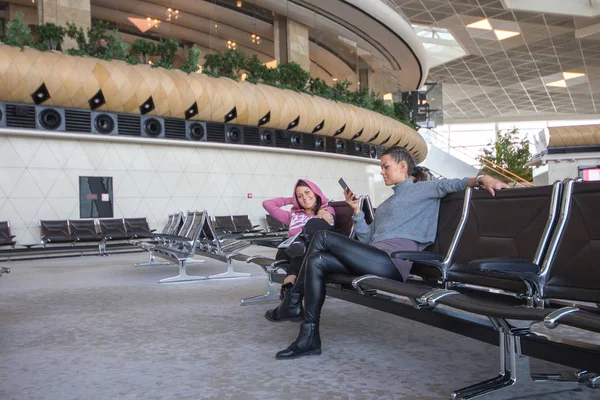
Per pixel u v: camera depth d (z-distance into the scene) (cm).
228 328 384
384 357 293
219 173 1574
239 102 1512
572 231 228
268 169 1691
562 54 3067
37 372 280
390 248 311
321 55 2047
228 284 646
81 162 1346
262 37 1812
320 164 1872
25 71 1182
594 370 174
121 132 1372
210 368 279
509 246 261
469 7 2325
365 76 2323
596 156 2317
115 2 1450
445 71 3459
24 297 578
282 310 358
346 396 227
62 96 1248
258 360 292
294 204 454
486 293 270
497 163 3275
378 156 2197
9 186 1256
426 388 237
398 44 2366
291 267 399
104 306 502
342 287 350
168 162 1480
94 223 1338
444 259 293
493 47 2938
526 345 209
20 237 1263
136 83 1323
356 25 2131
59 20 1350
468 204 297
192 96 1418
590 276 214
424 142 2673
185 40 1573
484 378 250
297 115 1669
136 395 238
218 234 699
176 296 555
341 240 295
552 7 2347
